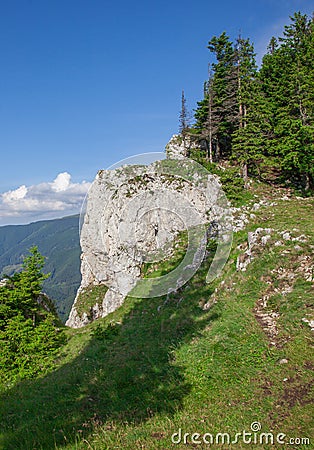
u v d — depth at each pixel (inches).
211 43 1611.7
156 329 669.9
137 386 449.1
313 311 493.7
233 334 511.8
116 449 325.1
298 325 476.4
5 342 692.7
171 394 411.5
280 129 1288.1
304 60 1341.0
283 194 1190.9
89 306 1245.1
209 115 1459.2
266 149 1385.3
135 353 568.4
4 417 447.2
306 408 329.7
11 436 384.2
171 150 1572.3
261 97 1402.6
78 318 1242.6
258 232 783.1
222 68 1566.2
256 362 432.1
